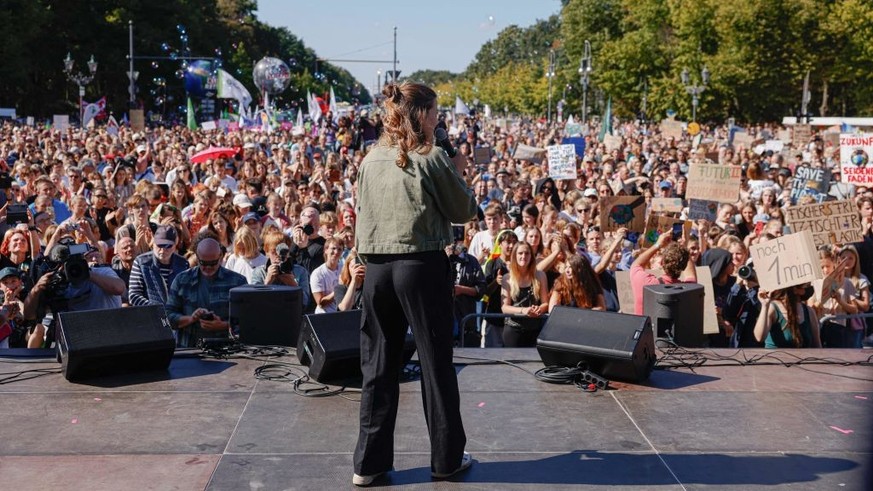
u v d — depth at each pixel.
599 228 10.90
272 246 8.65
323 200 13.34
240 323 6.45
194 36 81.12
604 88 74.69
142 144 22.58
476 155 22.23
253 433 4.76
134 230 9.80
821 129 52.03
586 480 4.20
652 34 71.25
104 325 5.68
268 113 46.69
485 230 11.45
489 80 156.50
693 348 6.51
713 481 4.19
